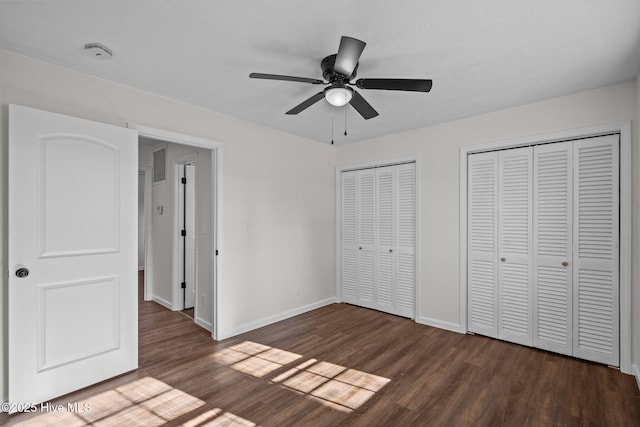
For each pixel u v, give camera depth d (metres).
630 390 2.18
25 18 1.64
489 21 1.67
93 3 1.53
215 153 3.13
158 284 4.50
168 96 2.72
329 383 2.29
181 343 3.03
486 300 3.18
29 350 1.96
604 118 2.52
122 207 2.38
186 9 1.58
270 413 1.94
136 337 2.47
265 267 3.60
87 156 2.21
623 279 2.44
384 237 4.04
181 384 2.27
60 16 1.63
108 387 2.21
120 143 2.38
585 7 1.55
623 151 2.44
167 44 1.91
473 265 3.26
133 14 1.62
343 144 4.45
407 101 2.80
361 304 4.30
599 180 2.58
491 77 2.34
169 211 4.23
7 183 1.95
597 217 2.59
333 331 3.37
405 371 2.47
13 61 1.99
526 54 2.01
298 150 4.02
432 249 3.53
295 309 3.94
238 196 3.32
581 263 2.66
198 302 3.57
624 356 2.43
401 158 3.80
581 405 2.02
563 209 2.75
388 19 1.65
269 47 1.94
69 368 2.12
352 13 1.60
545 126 2.79
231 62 2.13
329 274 4.48
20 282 1.93
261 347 2.94
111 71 2.26
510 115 2.98
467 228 3.29
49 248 2.04
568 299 2.72
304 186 4.10
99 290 2.27
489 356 2.73
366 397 2.12
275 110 3.07
